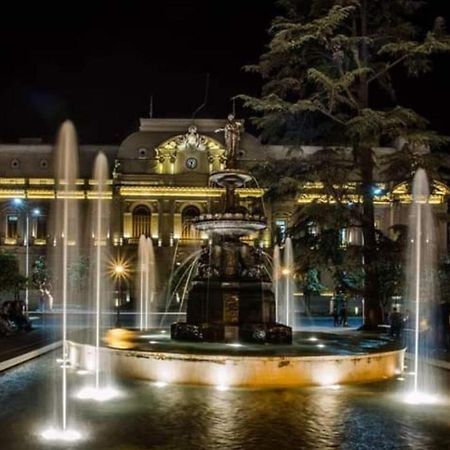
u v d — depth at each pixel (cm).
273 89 3544
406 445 1032
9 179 8581
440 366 1919
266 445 1021
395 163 3266
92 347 1720
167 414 1223
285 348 1680
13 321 3078
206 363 1488
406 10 3509
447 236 5209
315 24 3203
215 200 8300
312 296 7038
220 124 8500
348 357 1544
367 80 3472
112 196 8400
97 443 1027
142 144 8500
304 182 3275
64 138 2761
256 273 1922
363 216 3256
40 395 1402
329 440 1058
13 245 8512
